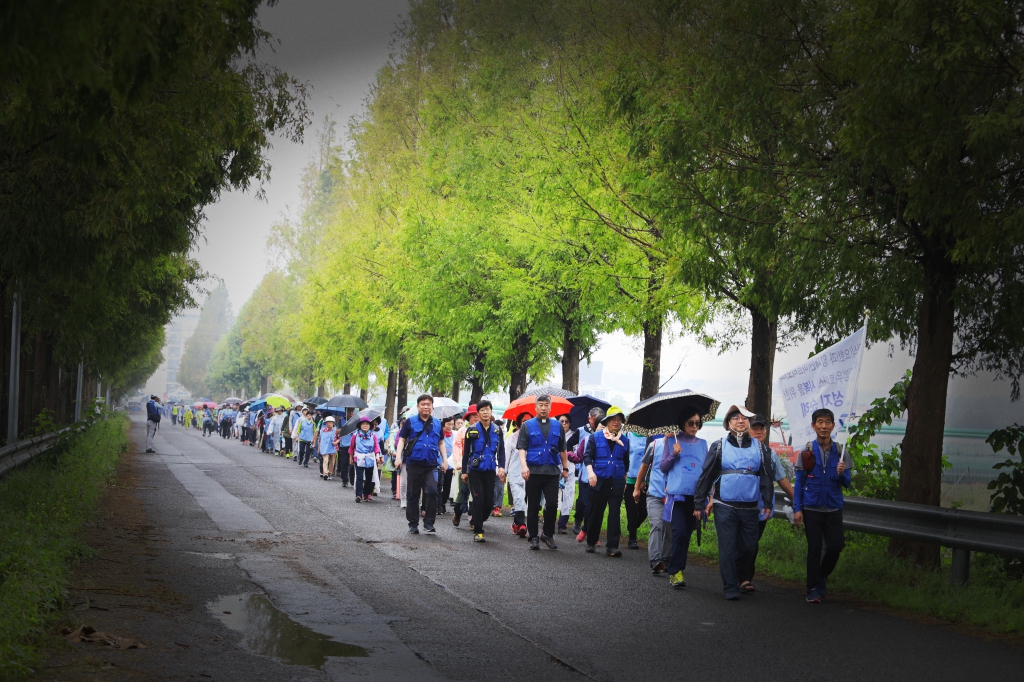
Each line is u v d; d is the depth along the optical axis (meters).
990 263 10.68
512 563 11.78
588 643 7.45
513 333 25.02
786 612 8.93
